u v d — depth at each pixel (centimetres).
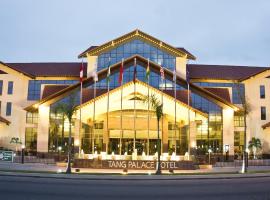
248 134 6525
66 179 2906
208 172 3844
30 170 3562
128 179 3005
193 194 1992
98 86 5944
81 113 5212
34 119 6519
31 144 6438
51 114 5834
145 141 5975
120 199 1761
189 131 5112
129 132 5972
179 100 5238
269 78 6725
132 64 6031
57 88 6469
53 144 5816
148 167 4244
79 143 5019
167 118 5734
